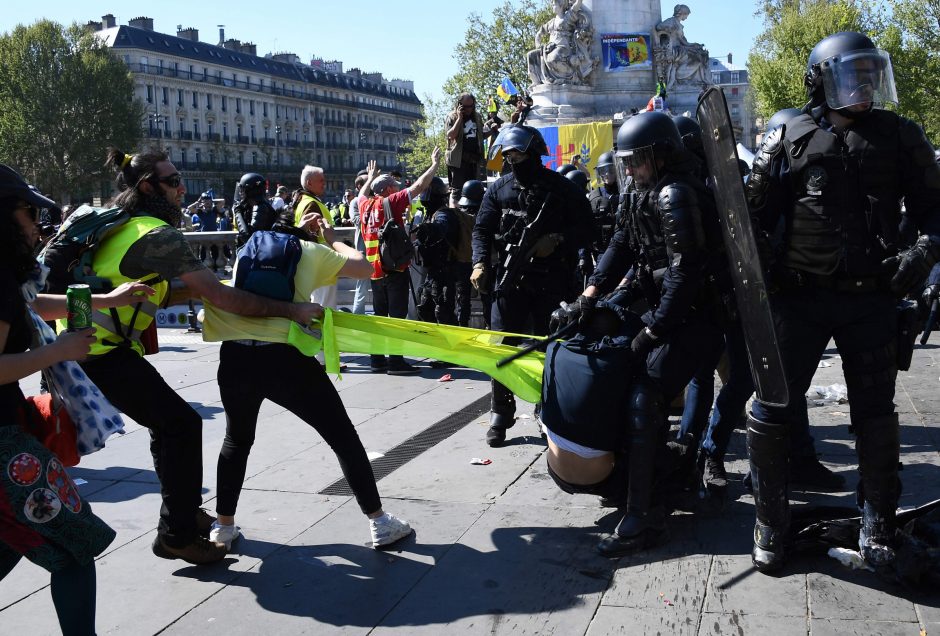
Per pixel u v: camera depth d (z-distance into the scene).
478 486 4.82
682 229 3.70
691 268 3.71
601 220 7.45
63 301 3.36
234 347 3.86
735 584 3.49
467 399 7.05
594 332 4.02
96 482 5.21
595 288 4.46
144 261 3.50
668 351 3.91
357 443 3.96
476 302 9.69
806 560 3.63
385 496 4.73
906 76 41.59
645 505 3.85
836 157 3.29
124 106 72.31
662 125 3.85
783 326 3.46
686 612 3.29
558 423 3.95
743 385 4.34
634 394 3.85
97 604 3.58
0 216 2.66
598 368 3.87
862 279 3.35
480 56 58.16
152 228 3.51
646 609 3.34
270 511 4.56
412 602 3.50
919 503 4.23
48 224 3.63
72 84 69.75
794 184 3.39
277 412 6.66
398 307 8.50
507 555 3.89
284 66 112.88
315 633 3.30
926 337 5.48
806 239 3.37
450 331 4.25
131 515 4.63
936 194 3.30
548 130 22.86
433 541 4.08
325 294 7.80
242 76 103.75
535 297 5.50
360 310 9.29
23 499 2.65
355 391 7.50
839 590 3.37
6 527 2.68
